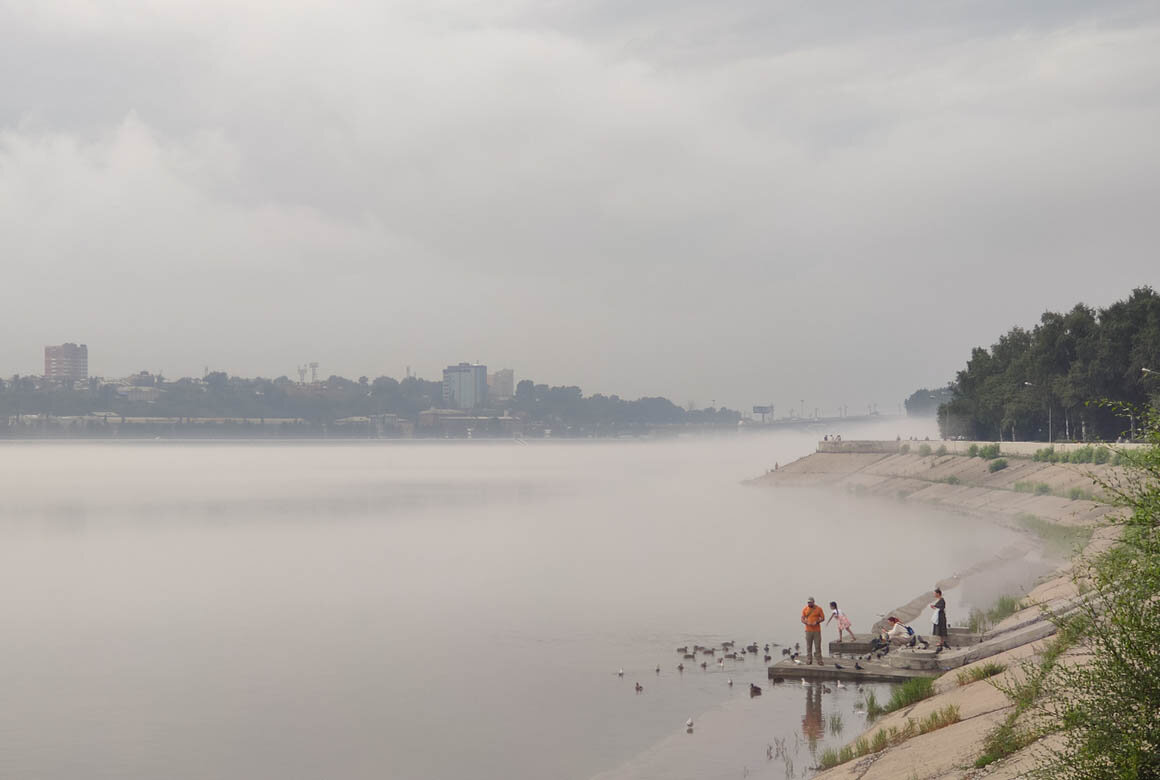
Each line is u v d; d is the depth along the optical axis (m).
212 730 43.38
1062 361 149.62
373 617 72.75
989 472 151.12
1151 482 17.69
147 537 146.38
